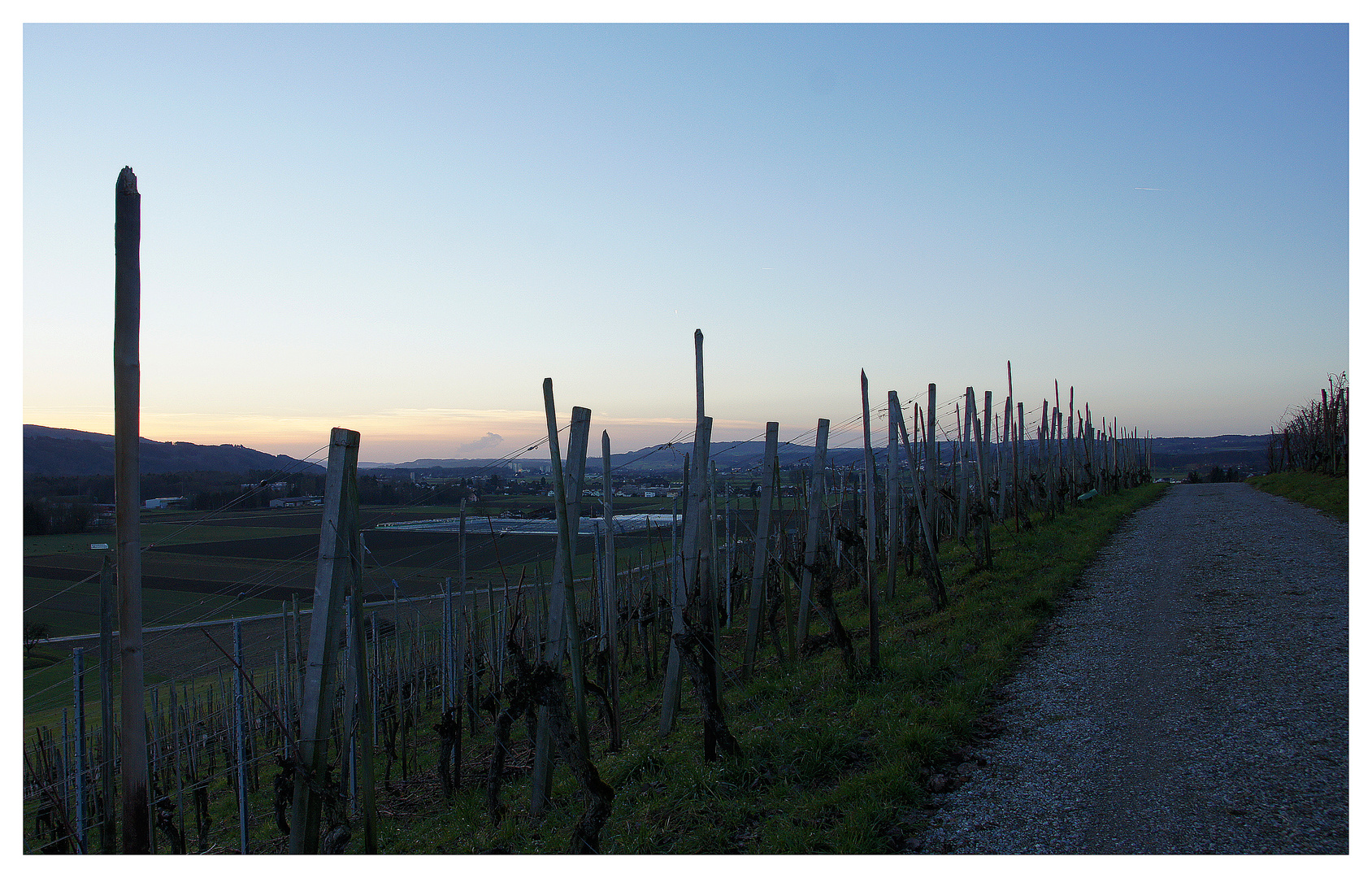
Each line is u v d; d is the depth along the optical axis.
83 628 39.56
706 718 9.73
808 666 14.15
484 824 10.61
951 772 8.51
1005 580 17.81
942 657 12.21
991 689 11.02
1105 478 42.72
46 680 31.41
